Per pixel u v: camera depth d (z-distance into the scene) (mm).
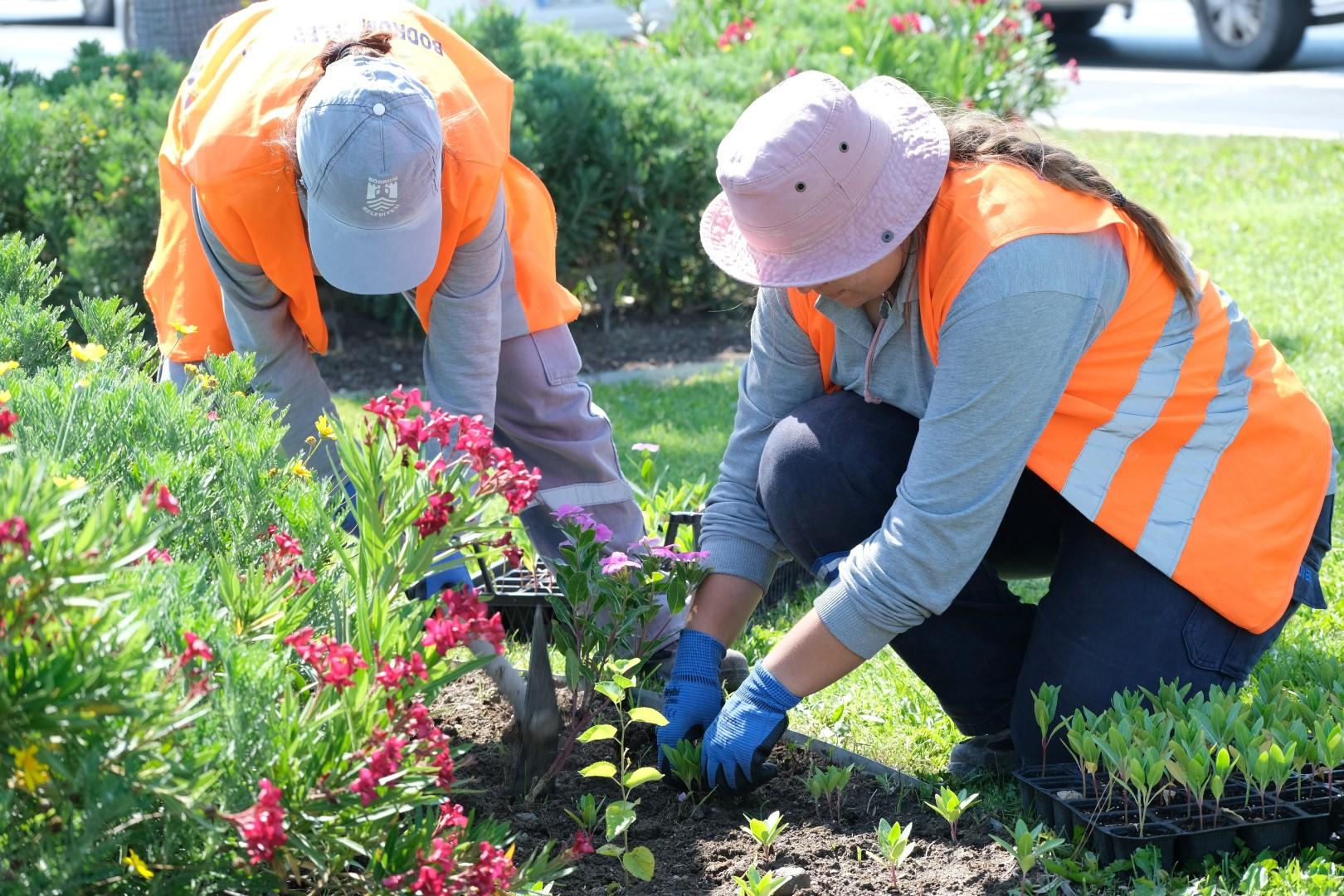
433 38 2734
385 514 1792
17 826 1480
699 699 2596
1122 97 12828
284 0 2736
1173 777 2168
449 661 1812
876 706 2938
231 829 1553
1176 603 2408
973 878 2234
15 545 1295
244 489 2055
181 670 1520
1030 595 3562
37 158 6156
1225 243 7840
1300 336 5934
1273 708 2320
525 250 2957
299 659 1866
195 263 2748
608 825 2189
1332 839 2246
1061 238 2211
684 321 7312
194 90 2695
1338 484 4129
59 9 19469
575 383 3070
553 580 3471
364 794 1521
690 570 2510
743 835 2416
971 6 8898
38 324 2545
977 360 2191
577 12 11156
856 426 2578
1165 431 2359
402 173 2227
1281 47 13578
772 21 8875
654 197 6840
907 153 2236
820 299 2484
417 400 1794
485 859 1683
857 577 2328
